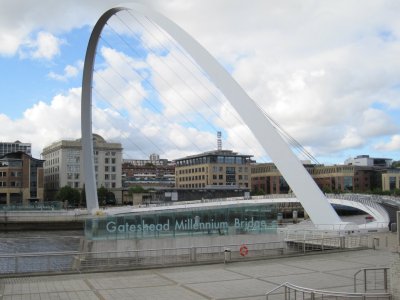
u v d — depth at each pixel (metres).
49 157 164.12
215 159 156.00
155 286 18.28
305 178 39.53
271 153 40.84
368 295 14.04
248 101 42.59
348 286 17.94
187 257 26.28
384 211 55.38
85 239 28.09
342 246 29.73
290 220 80.94
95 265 23.84
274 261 24.69
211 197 135.38
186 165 168.75
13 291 17.31
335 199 62.62
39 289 17.69
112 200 138.38
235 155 158.38
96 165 153.62
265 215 31.03
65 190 128.12
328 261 24.59
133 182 191.00
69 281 19.30
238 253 27.66
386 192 146.75
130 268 22.08
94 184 71.62
